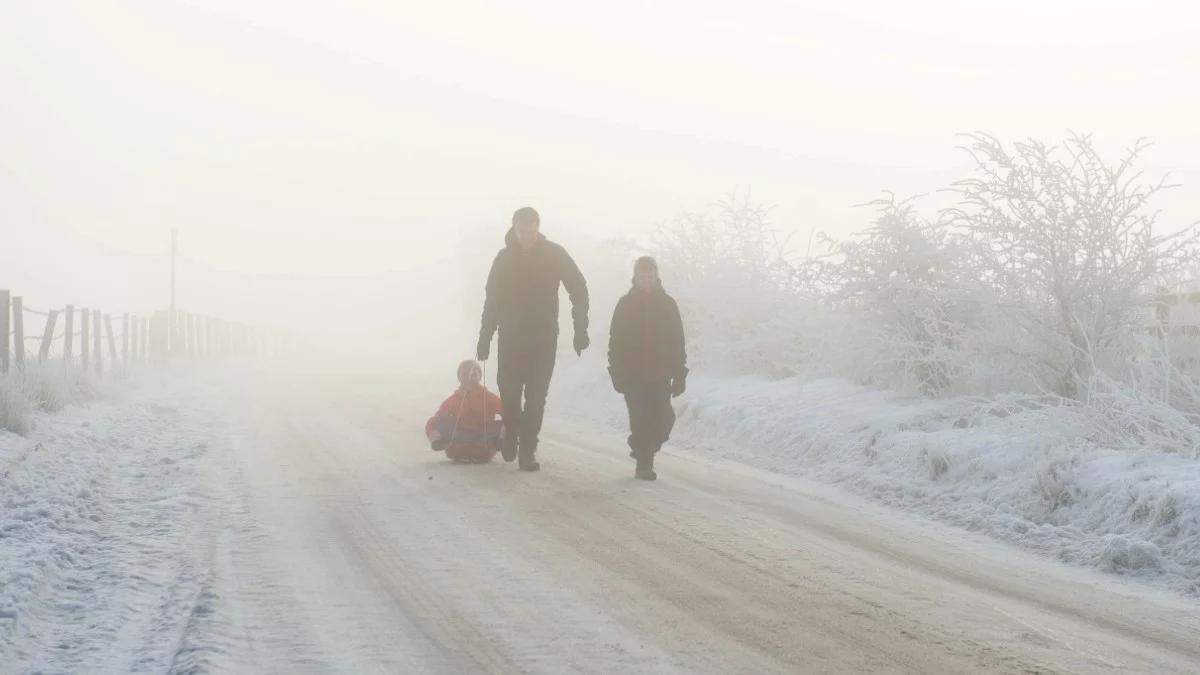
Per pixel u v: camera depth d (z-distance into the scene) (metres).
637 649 8.05
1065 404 16.36
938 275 19.78
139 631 8.52
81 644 8.10
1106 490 12.58
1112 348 17.00
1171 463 12.93
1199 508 11.20
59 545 10.94
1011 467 14.20
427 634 8.41
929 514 13.79
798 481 16.62
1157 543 11.23
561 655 7.90
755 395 23.16
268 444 20.52
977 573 10.62
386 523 12.80
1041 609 9.28
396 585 9.91
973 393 18.12
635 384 16.20
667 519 13.10
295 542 11.73
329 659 7.78
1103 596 9.83
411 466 17.52
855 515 13.66
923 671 7.56
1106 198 16.94
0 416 18.02
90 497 13.91
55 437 18.36
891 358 19.97
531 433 16.98
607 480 16.19
